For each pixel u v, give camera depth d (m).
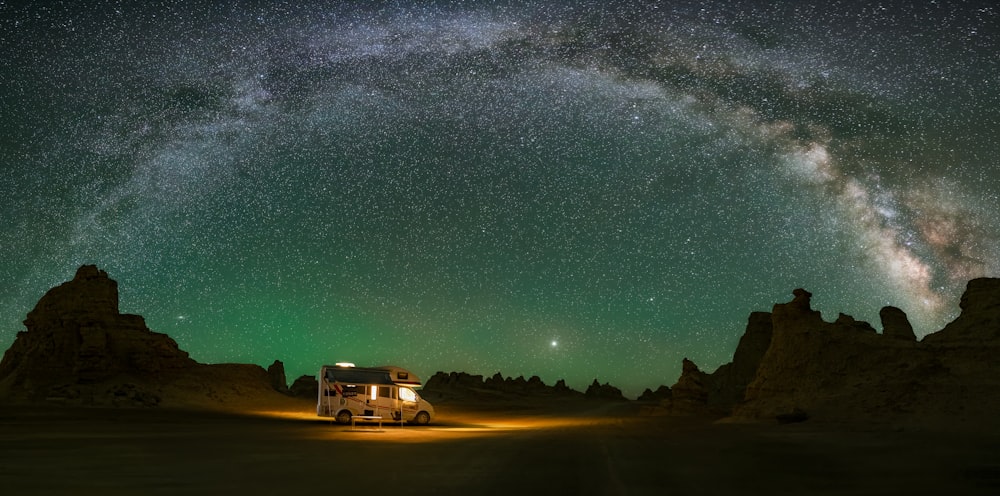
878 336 45.84
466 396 118.00
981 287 43.34
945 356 41.06
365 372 47.66
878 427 36.25
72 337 61.03
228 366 70.50
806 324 49.12
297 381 96.44
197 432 35.69
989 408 35.62
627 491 16.58
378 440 32.47
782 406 45.69
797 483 18.33
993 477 19.52
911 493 16.66
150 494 15.30
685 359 75.38
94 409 52.44
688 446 30.17
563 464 22.36
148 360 63.06
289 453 25.02
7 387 58.03
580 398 138.75
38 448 25.25
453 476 18.88
